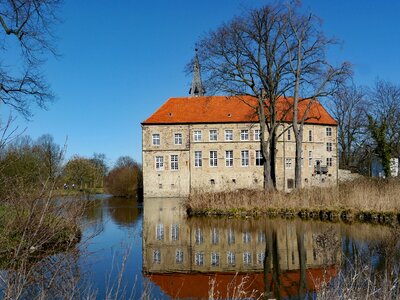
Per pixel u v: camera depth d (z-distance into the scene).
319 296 7.12
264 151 29.73
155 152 51.34
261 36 28.06
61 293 5.72
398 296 6.75
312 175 51.59
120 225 20.70
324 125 53.12
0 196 5.79
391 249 11.42
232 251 14.35
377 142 46.09
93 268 10.99
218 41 28.48
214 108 52.66
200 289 9.95
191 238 17.02
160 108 53.47
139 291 9.35
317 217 22.28
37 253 5.98
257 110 30.34
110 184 54.62
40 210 5.78
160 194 50.91
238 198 24.97
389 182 26.94
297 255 13.43
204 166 50.97
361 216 20.89
